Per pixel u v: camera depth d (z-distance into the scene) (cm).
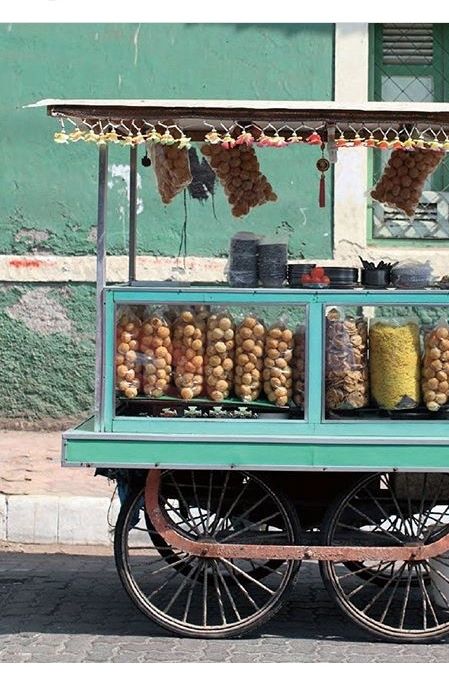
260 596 748
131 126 663
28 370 1055
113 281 1045
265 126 681
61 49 1041
